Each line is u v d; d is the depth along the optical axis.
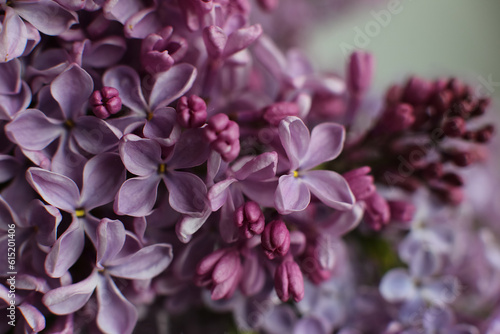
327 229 0.22
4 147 0.21
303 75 0.24
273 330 0.24
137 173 0.20
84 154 0.21
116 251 0.20
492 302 0.25
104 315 0.21
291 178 0.20
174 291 0.22
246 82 0.24
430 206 0.24
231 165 0.21
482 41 0.38
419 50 0.37
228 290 0.21
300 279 0.21
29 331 0.20
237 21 0.21
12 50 0.20
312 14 0.29
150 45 0.20
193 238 0.21
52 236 0.20
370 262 0.25
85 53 0.21
